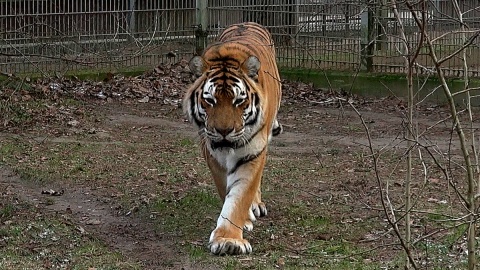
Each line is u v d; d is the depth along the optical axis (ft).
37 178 35.45
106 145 42.34
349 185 34.71
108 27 57.98
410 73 18.57
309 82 58.08
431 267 24.66
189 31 61.72
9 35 53.78
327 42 57.11
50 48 52.60
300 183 35.17
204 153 27.94
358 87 55.83
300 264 25.11
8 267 24.86
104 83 57.41
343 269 24.59
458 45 48.62
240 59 26.99
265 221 29.81
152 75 59.57
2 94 50.75
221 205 31.68
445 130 45.98
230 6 60.85
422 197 32.73
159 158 39.81
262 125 26.91
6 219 29.53
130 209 31.17
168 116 50.37
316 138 44.73
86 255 26.17
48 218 29.66
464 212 30.22
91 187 34.37
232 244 25.86
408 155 19.72
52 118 47.78
